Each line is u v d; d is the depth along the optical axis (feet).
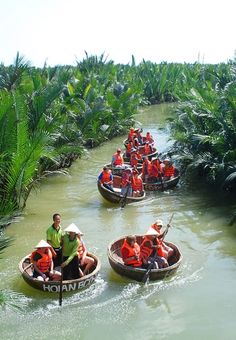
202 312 28.99
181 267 35.14
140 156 69.10
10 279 33.06
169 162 58.03
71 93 75.10
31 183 48.67
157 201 52.06
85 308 29.50
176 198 53.06
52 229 34.19
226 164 51.65
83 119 73.82
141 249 33.91
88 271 33.35
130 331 27.17
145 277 32.07
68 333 26.96
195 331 27.04
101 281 32.86
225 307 29.48
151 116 131.75
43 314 28.84
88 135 76.89
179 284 32.53
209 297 30.73
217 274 33.99
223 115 53.31
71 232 32.14
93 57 121.70
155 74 160.97
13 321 28.07
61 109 67.05
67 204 51.01
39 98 51.55
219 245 39.42
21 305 29.22
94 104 78.13
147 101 150.10
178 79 157.99
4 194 43.42
